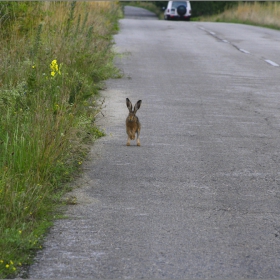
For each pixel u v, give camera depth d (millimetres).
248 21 145500
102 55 52531
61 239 18203
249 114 37000
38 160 23219
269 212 20797
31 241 17609
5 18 46844
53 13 54875
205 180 24219
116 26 101375
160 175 24750
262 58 65312
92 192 22562
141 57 63531
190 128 33094
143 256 17141
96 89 43188
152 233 18797
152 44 77688
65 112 29516
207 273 16156
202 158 27359
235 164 26500
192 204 21453
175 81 48906
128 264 16625
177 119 35219
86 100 37156
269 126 33938
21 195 19953
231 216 20344
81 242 18016
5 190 19797
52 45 44812
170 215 20359
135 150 28516
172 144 29703
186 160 26984
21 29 47031
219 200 21922
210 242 18172
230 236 18641
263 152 28594
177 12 164750
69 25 50625
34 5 53031
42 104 29359
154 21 137375
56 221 19625
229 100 41312
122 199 21875
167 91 44312
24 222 19031
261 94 43781
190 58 63875
